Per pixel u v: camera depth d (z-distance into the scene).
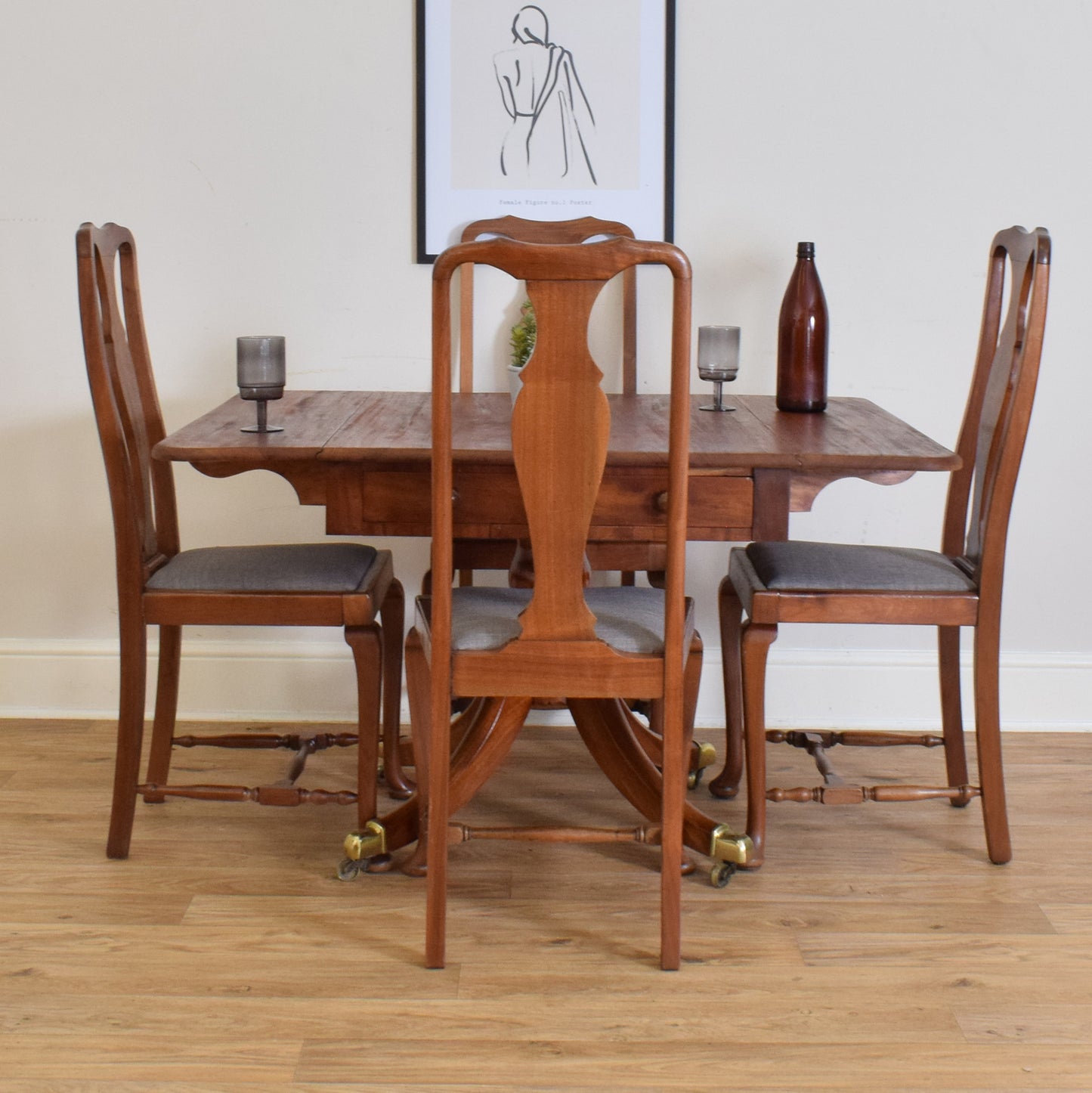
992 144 2.78
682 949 1.99
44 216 2.80
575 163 2.79
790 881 2.22
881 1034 1.78
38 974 1.90
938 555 2.42
